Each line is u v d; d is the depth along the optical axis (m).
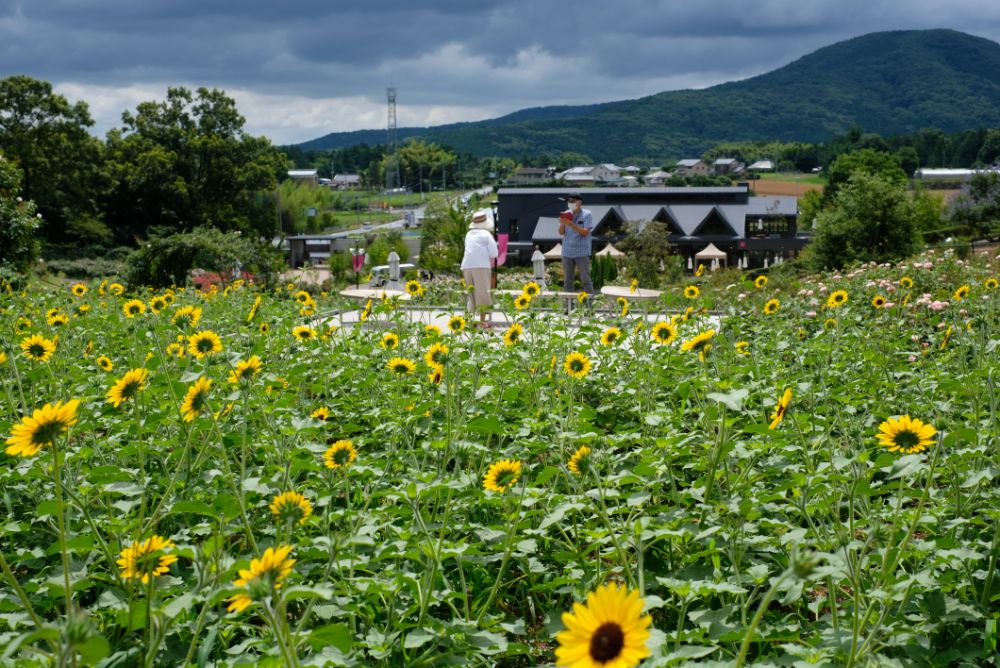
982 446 3.69
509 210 69.94
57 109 60.81
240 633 3.13
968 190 58.31
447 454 3.73
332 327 6.97
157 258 22.77
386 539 3.47
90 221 62.06
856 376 5.96
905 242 27.62
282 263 23.44
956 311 6.70
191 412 3.19
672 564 3.38
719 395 3.27
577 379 5.63
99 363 5.70
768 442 4.04
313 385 5.83
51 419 2.39
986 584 3.04
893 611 2.99
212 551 2.41
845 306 8.06
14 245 18.39
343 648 2.33
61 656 1.63
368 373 5.80
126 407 4.96
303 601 3.38
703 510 3.41
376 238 84.06
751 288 10.18
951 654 2.81
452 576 3.56
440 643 2.80
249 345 6.59
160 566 2.56
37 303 8.91
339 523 3.69
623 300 8.21
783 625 2.99
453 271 36.88
